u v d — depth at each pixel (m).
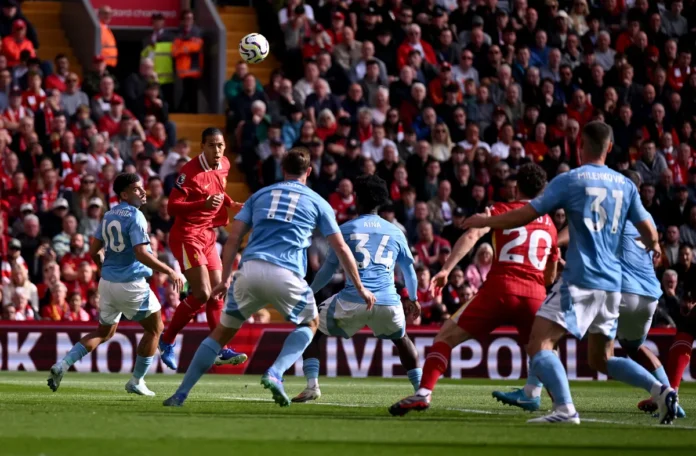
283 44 60.91
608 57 63.12
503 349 44.88
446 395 31.98
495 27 61.56
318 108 54.88
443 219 51.97
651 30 64.25
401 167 51.78
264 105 54.09
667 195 56.31
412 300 25.84
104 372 43.41
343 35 58.03
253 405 24.39
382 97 55.62
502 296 21.50
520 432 18.62
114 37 62.88
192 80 60.00
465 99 58.03
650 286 23.56
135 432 17.42
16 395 27.27
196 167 29.95
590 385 41.59
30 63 51.41
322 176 51.22
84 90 53.50
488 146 56.66
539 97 59.09
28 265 45.16
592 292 19.73
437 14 60.94
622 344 24.84
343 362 44.47
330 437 17.33
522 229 21.81
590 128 20.36
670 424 20.77
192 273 29.59
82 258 45.72
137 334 43.78
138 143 51.28
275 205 21.77
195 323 44.31
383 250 25.00
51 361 42.75
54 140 49.09
